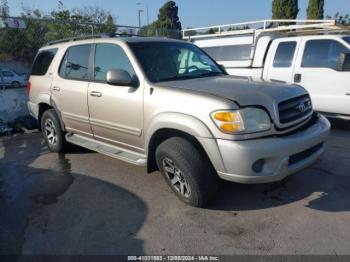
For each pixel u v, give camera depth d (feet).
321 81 22.91
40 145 21.88
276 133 11.23
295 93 12.30
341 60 21.58
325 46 22.95
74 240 10.89
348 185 13.84
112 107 14.34
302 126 12.39
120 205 13.01
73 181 15.52
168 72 13.93
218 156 10.91
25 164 18.20
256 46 27.45
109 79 13.05
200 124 11.07
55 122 18.63
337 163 16.25
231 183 14.20
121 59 14.32
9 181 15.89
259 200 12.84
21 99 27.02
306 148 11.58
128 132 13.99
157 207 12.68
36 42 39.19
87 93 15.64
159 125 12.20
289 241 10.30
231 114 10.64
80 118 16.56
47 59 19.31
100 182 15.24
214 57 31.42
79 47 16.79
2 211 12.94
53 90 18.08
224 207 12.41
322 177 14.66
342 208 12.08
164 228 11.29
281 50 25.54
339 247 9.93
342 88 21.95
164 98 12.23
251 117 10.78
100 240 10.82
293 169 11.35
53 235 11.21
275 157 10.80
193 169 11.53
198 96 11.43
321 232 10.68
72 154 19.48
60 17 46.70
